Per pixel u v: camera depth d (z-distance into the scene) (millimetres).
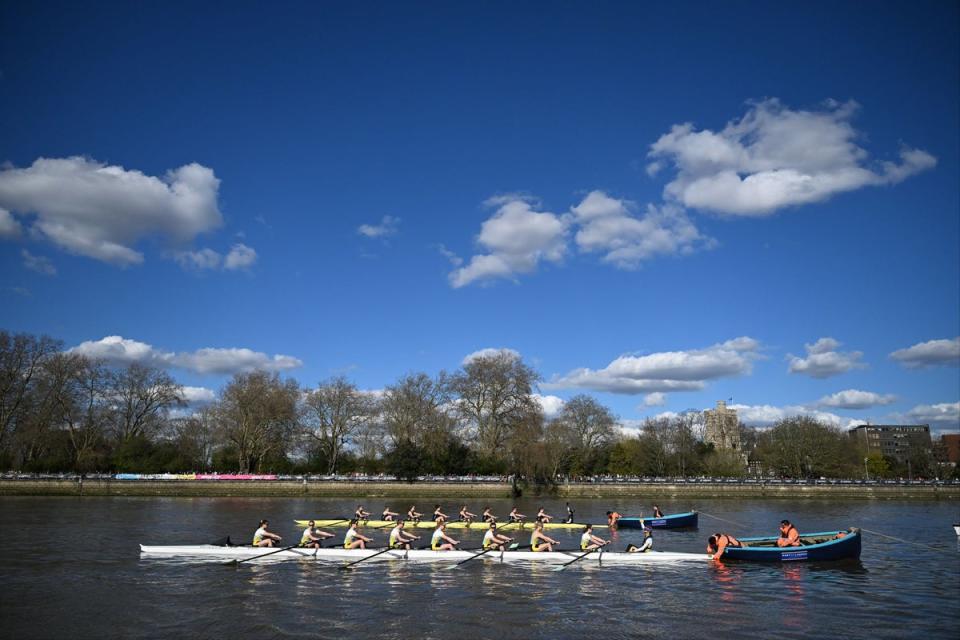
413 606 22531
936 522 56781
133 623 20219
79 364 89312
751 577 27891
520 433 90188
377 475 92062
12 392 86500
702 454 123312
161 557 31078
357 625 20203
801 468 116812
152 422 96312
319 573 27891
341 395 100625
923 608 22906
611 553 31719
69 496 77188
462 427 95875
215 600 23031
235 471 94562
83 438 90062
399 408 97438
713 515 63625
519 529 46125
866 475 123000
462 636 19250
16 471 84562
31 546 35031
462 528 46344
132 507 62312
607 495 89688
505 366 94688
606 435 113438
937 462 153750
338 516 54594
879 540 42844
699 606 22906
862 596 24609
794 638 19391
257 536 32469
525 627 20219
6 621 20344
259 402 92562
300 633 19375
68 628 19672
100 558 30922
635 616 21547
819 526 52688
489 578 27312
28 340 87312
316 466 99625
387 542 38938
